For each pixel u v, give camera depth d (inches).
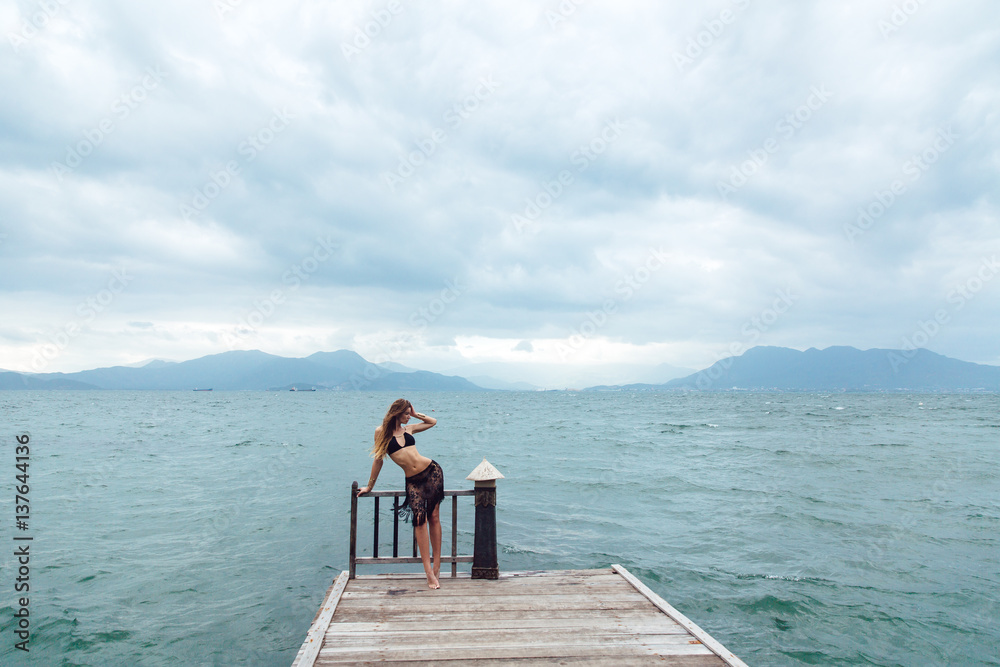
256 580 334.6
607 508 530.9
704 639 187.3
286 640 258.2
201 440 1206.9
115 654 241.0
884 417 2299.5
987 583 329.1
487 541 251.8
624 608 217.6
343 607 216.5
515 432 1498.5
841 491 614.5
